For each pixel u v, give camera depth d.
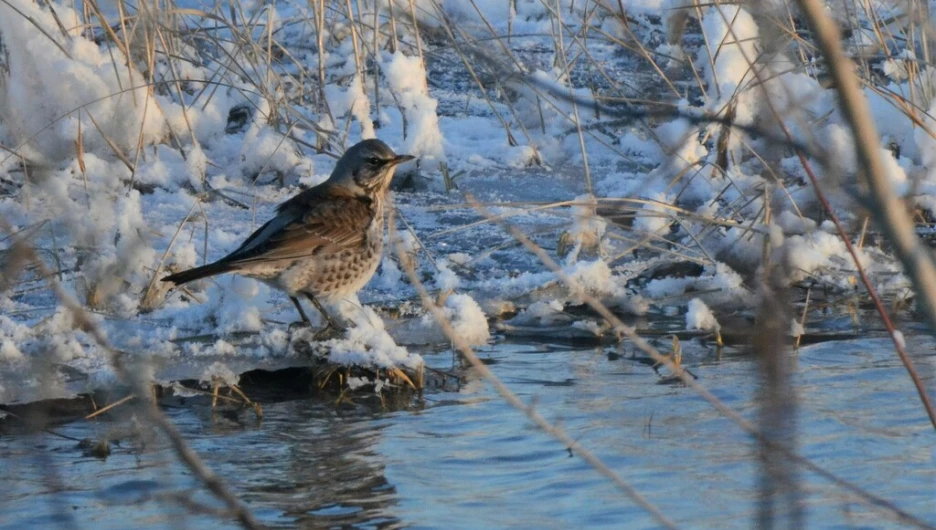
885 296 12.48
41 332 10.30
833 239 12.83
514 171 15.50
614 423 9.23
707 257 12.59
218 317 11.12
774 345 4.48
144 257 11.70
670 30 16.80
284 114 15.70
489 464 8.56
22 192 12.81
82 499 7.85
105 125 14.38
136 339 9.57
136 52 15.24
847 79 3.62
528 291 12.35
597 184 14.78
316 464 8.57
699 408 9.56
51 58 14.35
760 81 5.20
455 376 10.56
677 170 14.30
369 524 7.55
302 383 10.37
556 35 16.53
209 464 8.53
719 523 7.47
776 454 5.61
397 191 15.07
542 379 10.41
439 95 17.56
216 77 16.00
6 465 8.41
